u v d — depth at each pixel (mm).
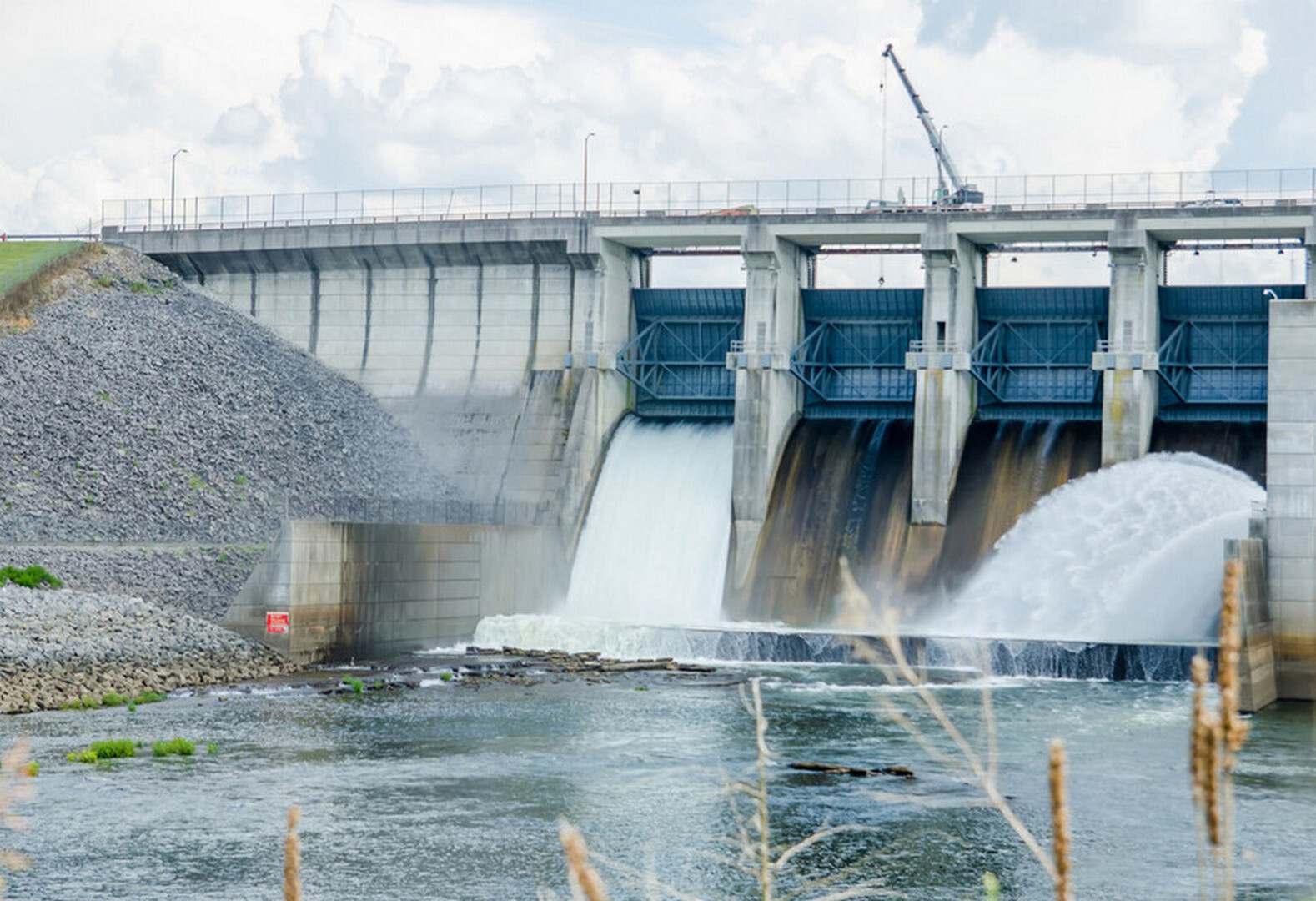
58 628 58531
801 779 41156
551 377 91188
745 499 84500
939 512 80812
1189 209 79062
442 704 54719
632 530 86625
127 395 82438
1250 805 38000
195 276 100438
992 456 83188
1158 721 50938
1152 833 35375
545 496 88062
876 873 31984
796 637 68125
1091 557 74750
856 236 85375
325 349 97125
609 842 34281
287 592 63719
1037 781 40844
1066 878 4910
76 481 74000
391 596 69875
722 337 92062
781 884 30938
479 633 75312
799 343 89438
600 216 90500
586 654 69375
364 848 33469
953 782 40531
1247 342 82125
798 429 88812
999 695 57562
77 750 44344
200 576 67812
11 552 65188
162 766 42312
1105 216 80250
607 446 90812
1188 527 73375
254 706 53844
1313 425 58750
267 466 81750
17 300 87438
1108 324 81938
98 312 90625
